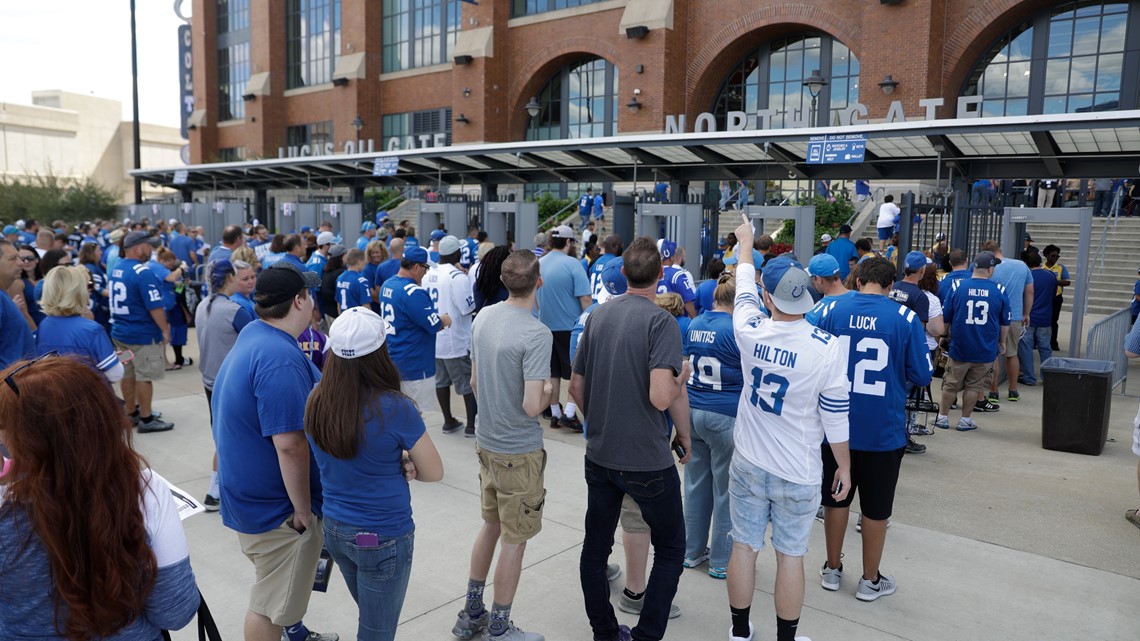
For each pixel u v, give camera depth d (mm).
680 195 16406
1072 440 7023
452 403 8953
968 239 12078
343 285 7957
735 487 3598
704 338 4234
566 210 24812
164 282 10297
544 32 29469
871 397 4070
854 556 4863
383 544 2855
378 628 2967
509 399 3588
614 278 5402
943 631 3947
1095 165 12016
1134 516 5352
